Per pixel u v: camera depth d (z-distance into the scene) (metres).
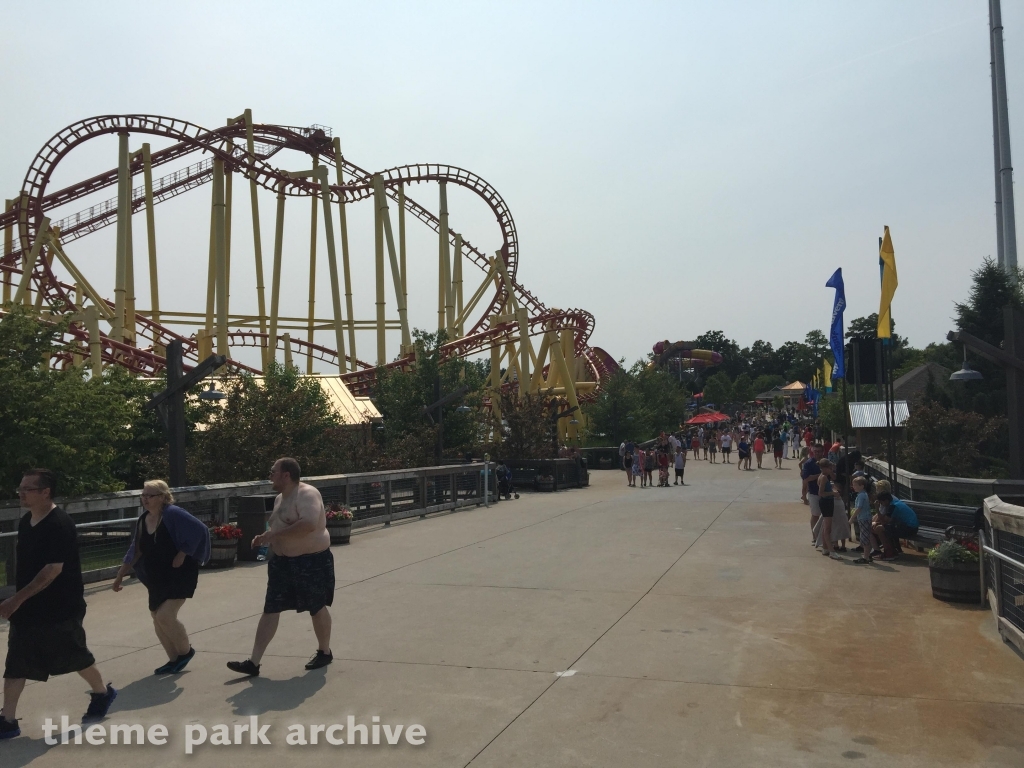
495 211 54.22
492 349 53.53
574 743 5.41
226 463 22.28
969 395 31.56
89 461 14.82
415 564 13.10
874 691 6.37
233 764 5.21
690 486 29.41
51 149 39.91
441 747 5.40
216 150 41.12
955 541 10.14
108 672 7.30
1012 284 30.88
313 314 53.09
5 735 5.69
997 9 29.62
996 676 6.71
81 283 40.28
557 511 21.77
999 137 29.73
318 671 7.19
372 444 29.39
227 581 11.83
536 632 8.46
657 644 7.90
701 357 150.38
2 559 10.59
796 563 12.61
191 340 46.09
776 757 5.10
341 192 51.53
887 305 15.91
